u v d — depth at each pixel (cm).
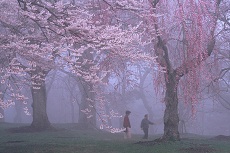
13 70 1041
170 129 1581
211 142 1786
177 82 1523
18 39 1165
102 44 1095
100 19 1322
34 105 2533
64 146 1539
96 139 2067
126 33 1153
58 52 1081
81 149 1449
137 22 1439
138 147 1453
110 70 1355
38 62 1277
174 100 1563
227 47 2273
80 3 1417
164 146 1439
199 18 1291
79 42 1138
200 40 1303
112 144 1606
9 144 1658
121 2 1227
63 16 1135
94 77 1198
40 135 2203
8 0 1145
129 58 1223
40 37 1261
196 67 1365
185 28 1328
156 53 1445
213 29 1416
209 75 1527
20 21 1291
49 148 1477
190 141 1714
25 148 1478
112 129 1230
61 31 1122
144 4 1309
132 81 1539
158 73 1491
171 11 1426
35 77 1290
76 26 1063
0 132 2367
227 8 1925
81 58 1373
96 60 1430
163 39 1460
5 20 1238
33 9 1062
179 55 1536
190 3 1307
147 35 1379
